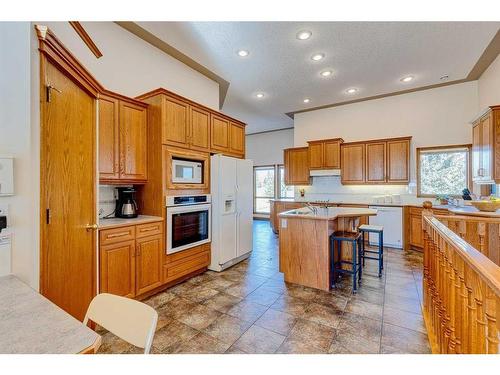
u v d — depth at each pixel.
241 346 1.85
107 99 2.53
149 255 2.64
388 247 4.67
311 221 2.94
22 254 1.20
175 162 2.96
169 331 2.05
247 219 4.01
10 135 1.17
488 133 3.25
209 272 3.44
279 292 2.80
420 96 4.84
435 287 1.88
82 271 1.80
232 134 3.92
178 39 3.16
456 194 4.49
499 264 2.65
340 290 2.85
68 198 1.62
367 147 5.07
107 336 1.96
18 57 1.19
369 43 3.21
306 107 5.87
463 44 3.22
